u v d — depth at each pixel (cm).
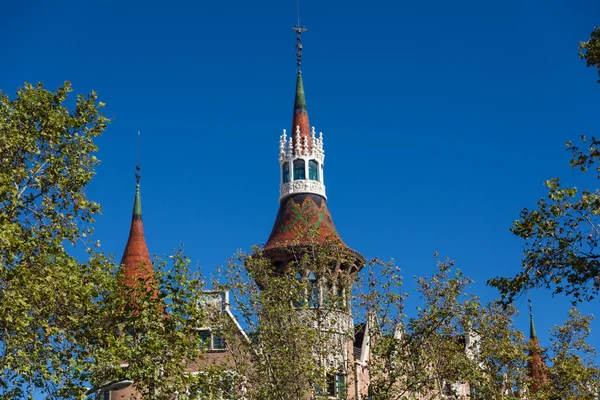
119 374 3509
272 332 4016
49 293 3284
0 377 3300
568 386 5066
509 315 4906
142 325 3669
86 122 3616
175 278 3741
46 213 3481
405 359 4138
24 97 3506
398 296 4247
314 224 5403
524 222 3009
